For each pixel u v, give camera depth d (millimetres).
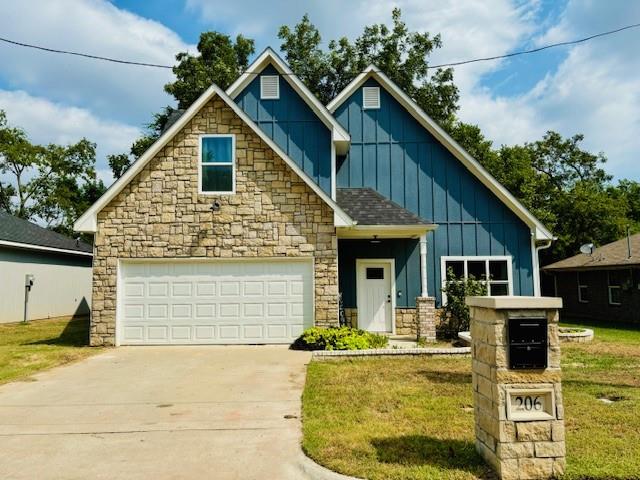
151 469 4582
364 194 14297
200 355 10578
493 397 4242
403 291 14250
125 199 12031
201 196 12031
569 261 23672
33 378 8539
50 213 41875
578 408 6184
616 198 35531
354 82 14969
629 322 18922
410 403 6508
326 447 4887
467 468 4324
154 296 12000
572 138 38812
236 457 4848
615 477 4055
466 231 14492
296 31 28016
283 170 12125
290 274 12055
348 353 10008
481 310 4543
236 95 14781
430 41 26875
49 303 22094
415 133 14930
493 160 28141
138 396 7203
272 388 7598
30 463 4750
